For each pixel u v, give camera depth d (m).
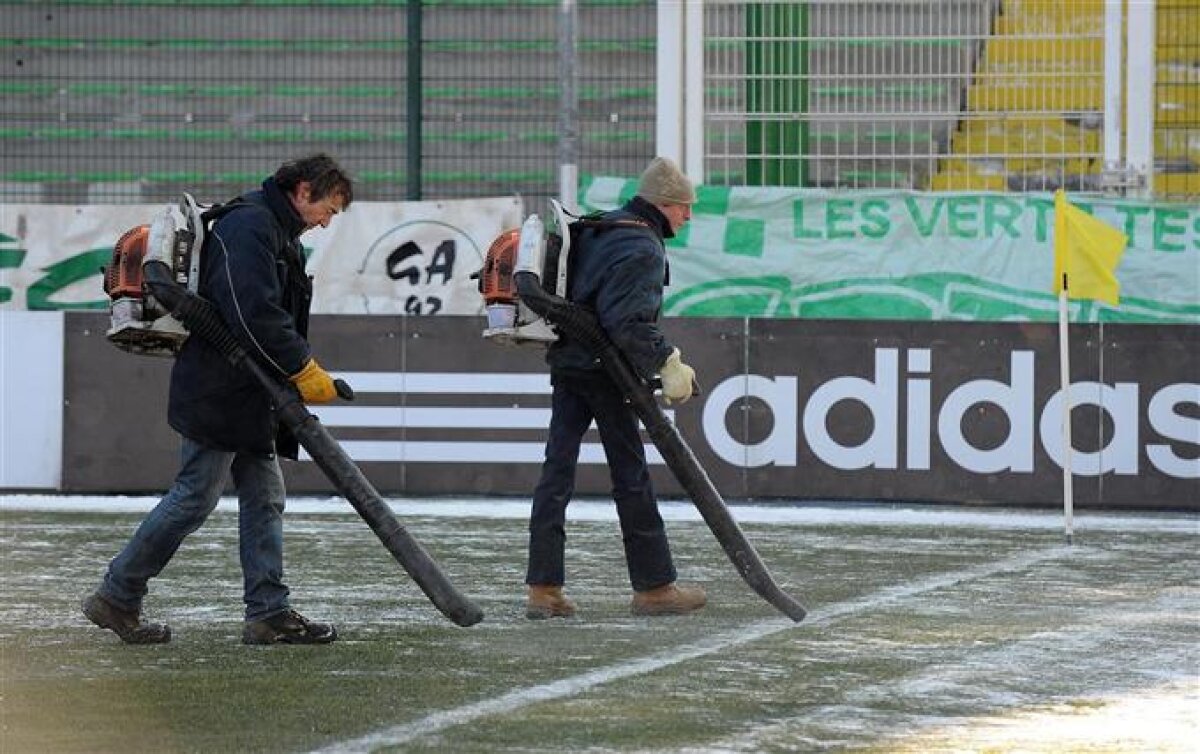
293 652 14.28
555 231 16.11
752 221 31.16
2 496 28.06
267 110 37.66
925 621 16.12
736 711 11.81
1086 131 33.66
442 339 28.17
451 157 37.12
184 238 14.34
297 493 28.28
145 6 37.66
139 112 37.62
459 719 11.50
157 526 14.57
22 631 15.35
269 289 14.27
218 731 11.13
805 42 34.12
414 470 28.25
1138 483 27.69
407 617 16.27
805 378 27.91
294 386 14.44
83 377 28.41
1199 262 30.25
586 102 36.84
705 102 34.31
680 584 18.72
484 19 37.03
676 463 15.84
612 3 36.66
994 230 30.78
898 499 27.91
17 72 37.66
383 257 31.23
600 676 13.16
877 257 30.97
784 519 25.58
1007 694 12.52
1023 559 21.25
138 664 13.69
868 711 11.84
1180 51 34.66
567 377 16.31
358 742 10.78
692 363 27.98
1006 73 33.91
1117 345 27.67
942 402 27.81
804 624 15.92
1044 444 27.67
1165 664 13.84
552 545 16.34
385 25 37.41
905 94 33.97
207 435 14.42
